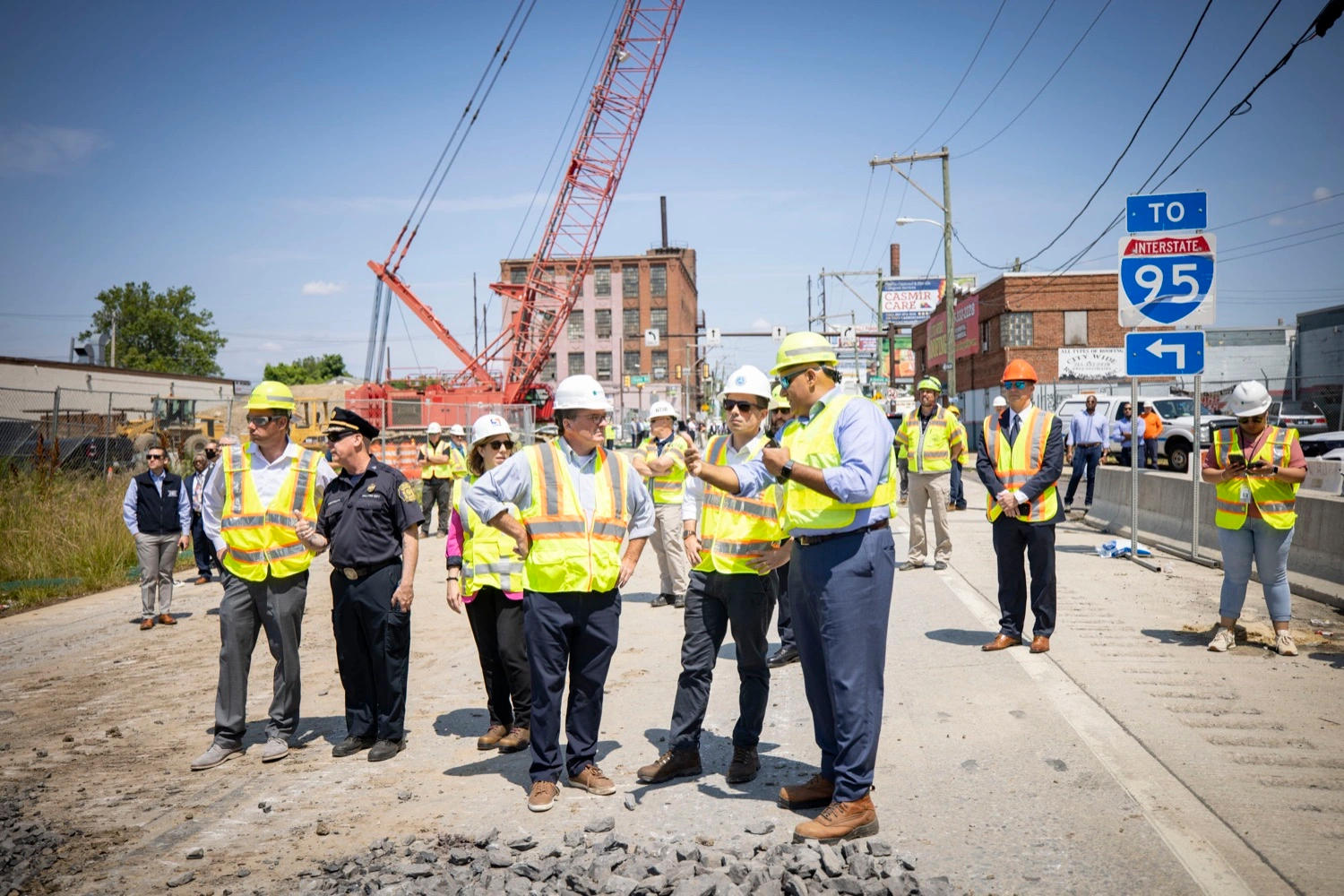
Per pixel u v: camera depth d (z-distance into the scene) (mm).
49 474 17656
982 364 43000
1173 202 10492
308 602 11539
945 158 28844
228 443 5898
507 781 5117
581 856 3889
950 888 3426
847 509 4074
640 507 4996
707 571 4898
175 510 10328
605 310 90438
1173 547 11875
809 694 4422
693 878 3461
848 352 71312
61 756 5938
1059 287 39094
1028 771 4609
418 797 4930
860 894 3367
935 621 8305
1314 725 5102
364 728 5836
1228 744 4852
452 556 6000
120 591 12914
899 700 5938
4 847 4352
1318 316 34031
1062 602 8805
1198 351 10688
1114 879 3451
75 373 38625
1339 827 3799
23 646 9539
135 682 7941
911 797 4391
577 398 4793
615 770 5133
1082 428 16578
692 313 106938
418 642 8914
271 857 4188
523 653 5625
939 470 11117
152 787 5293
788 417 5410
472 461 5941
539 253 44000
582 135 42625
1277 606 6652
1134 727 5141
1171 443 24000
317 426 29031
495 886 3580
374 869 3869
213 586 13172
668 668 7336
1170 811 4035
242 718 5836
